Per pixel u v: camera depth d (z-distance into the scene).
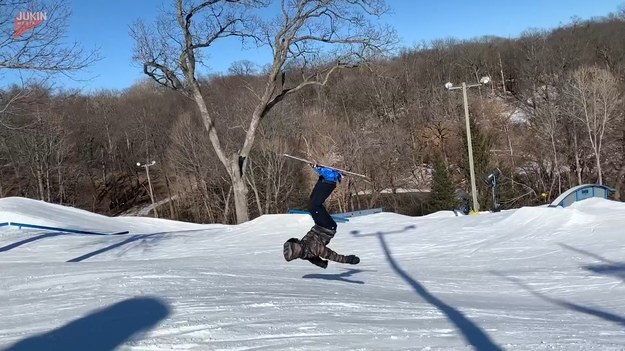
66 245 20.05
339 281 10.11
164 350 4.71
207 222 55.88
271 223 22.53
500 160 49.97
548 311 7.68
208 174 54.19
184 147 54.34
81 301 6.75
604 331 6.04
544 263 12.80
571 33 76.75
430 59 73.69
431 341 5.21
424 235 17.89
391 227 19.84
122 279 8.27
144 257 17.59
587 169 50.75
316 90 61.62
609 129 49.12
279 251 17.19
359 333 5.41
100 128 68.75
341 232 19.53
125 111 71.19
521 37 79.50
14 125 17.19
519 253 14.32
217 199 55.22
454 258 14.41
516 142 53.69
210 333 5.23
